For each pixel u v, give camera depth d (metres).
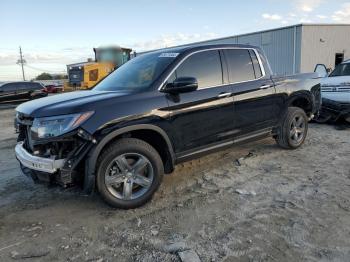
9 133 10.24
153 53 5.06
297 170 5.17
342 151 6.14
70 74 22.89
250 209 3.92
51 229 3.63
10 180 5.20
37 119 3.67
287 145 6.10
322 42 24.17
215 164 5.56
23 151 3.98
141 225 3.65
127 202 3.97
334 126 8.66
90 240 3.39
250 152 6.16
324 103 8.59
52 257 3.13
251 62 5.38
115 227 3.63
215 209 3.95
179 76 4.40
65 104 3.78
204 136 4.59
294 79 6.08
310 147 6.45
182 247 3.19
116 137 3.95
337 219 3.60
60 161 3.60
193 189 4.57
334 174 4.94
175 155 4.35
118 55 23.78
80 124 3.59
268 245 3.17
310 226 3.48
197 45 4.79
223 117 4.78
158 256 3.08
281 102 5.78
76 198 4.41
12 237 3.49
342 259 2.93
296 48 23.58
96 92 4.42
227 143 4.94
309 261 2.91
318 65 9.94
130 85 4.45
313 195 4.23
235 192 4.42
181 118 4.29
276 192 4.37
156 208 4.04
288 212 3.80
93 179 3.73
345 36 25.02
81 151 3.63
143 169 4.06
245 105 5.09
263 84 5.42
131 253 3.15
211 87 4.69
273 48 25.30
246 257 3.00
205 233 3.43
